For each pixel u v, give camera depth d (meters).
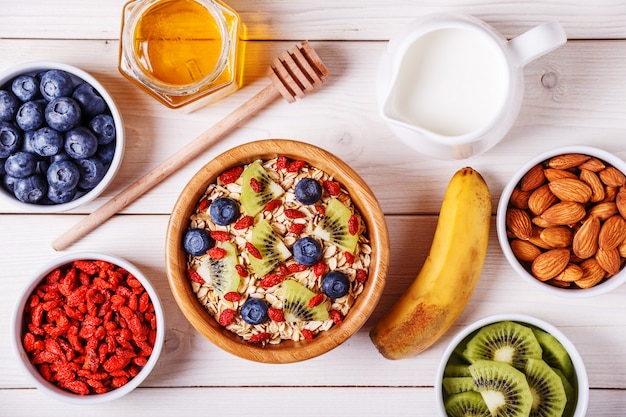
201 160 0.65
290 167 0.60
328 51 0.65
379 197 0.65
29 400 0.66
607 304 0.65
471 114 0.57
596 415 0.65
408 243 0.65
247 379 0.66
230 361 0.66
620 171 0.61
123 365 0.62
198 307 0.60
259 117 0.65
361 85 0.65
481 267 0.61
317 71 0.63
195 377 0.66
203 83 0.61
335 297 0.59
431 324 0.61
